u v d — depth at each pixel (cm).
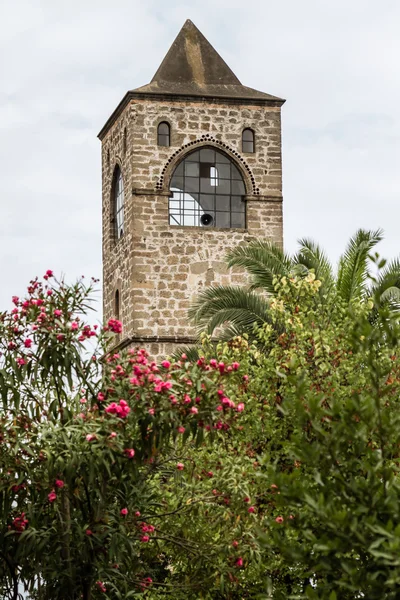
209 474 1938
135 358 1739
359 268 3256
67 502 1720
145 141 4466
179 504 1883
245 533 1858
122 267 4569
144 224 4428
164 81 4525
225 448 2177
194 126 4497
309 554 1320
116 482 1736
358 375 2195
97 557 1741
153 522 1934
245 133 4538
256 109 4547
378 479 1314
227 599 2003
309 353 2284
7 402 1734
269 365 2256
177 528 1906
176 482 1923
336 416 1315
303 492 1279
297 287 2439
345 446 1314
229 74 4600
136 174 4447
